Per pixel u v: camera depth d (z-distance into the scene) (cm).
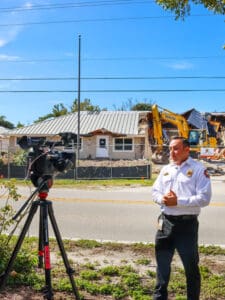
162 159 3278
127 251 666
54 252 643
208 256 650
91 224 985
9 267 414
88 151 4047
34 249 624
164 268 414
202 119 4097
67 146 415
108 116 4478
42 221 404
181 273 542
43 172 397
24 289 475
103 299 461
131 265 584
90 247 686
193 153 3161
